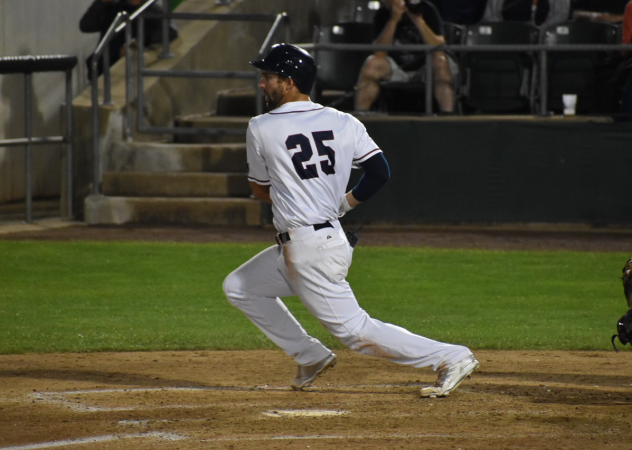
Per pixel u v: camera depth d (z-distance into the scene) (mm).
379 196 31656
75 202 33781
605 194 30625
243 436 10914
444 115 32688
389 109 34594
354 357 16344
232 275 13188
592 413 11922
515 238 29750
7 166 37312
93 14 37188
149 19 37562
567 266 25625
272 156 12180
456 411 12062
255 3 42094
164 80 36344
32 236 29969
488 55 32625
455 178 31266
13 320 19422
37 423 11602
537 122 30562
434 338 17797
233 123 35781
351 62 35562
